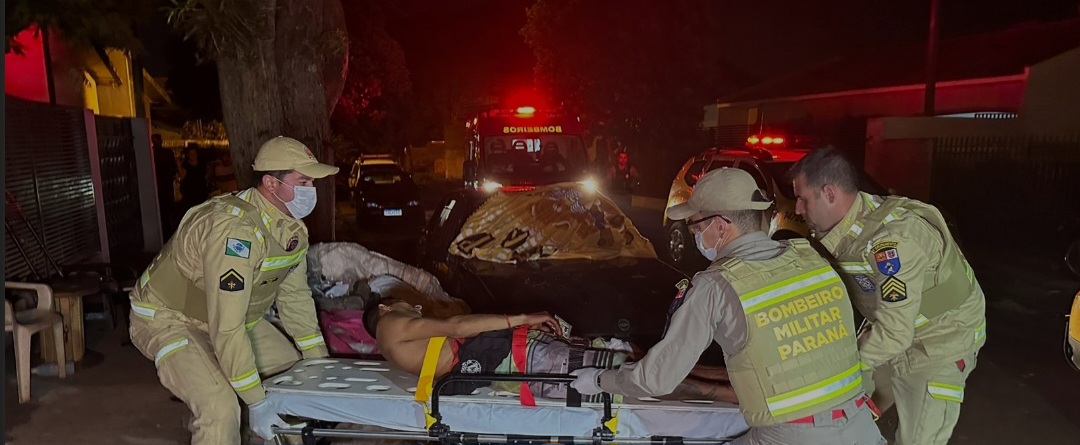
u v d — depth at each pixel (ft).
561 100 60.85
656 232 41.65
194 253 9.73
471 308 14.49
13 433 13.37
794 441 7.25
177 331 10.14
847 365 7.45
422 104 124.36
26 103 22.79
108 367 17.16
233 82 19.08
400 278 15.58
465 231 17.35
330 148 22.04
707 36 53.78
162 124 54.95
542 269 16.10
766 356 7.16
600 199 18.53
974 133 38.42
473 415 9.65
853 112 56.08
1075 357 12.73
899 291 8.09
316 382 10.42
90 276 20.31
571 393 9.53
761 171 28.84
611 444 9.63
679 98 54.19
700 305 7.30
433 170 119.44
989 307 24.45
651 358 7.57
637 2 53.01
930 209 8.98
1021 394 16.07
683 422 9.33
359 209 45.34
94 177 28.07
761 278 7.25
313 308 11.87
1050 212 32.30
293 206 10.06
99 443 13.02
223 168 55.16
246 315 10.23
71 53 31.65
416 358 10.62
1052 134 36.06
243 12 17.37
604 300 14.42
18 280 19.15
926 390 9.27
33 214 22.70
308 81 20.97
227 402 9.93
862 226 8.82
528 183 36.47
